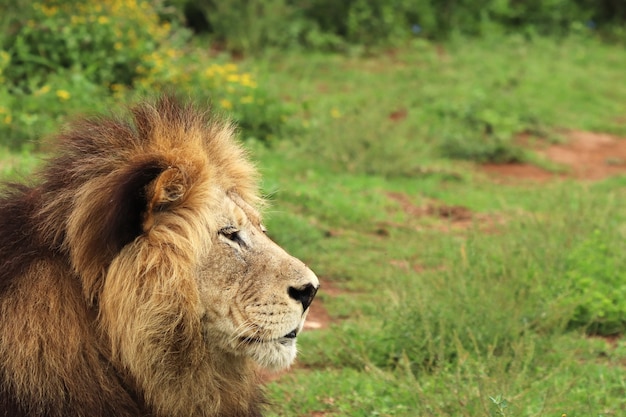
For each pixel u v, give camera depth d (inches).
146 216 219.1
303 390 338.0
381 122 769.6
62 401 214.8
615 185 713.0
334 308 436.8
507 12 1247.5
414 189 679.1
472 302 381.4
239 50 1051.3
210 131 246.2
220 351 231.9
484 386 306.5
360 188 658.8
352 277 483.8
